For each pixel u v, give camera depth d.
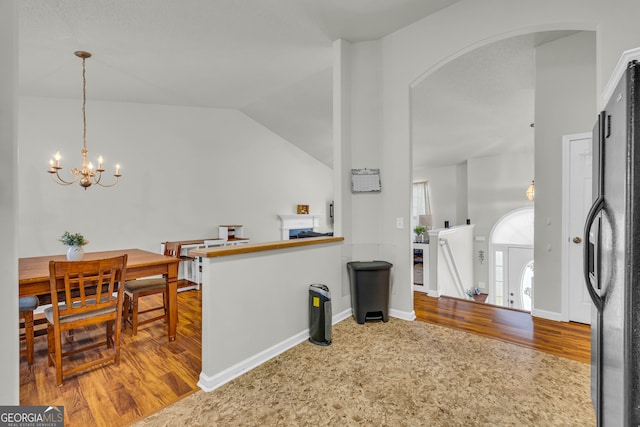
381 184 3.23
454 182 7.63
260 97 4.70
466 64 3.40
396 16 2.83
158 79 3.66
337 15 2.74
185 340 2.75
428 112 4.62
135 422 1.67
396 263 3.17
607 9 2.00
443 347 2.49
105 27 2.50
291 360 2.31
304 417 1.69
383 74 3.20
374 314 3.07
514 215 6.77
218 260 2.03
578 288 2.96
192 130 5.00
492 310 3.42
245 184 5.70
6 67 0.69
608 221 1.18
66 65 3.10
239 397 1.88
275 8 2.52
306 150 6.68
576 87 2.93
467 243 6.55
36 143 3.69
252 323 2.25
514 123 5.02
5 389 0.70
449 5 2.72
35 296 2.35
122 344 2.66
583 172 2.91
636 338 0.95
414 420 1.65
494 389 1.92
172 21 2.51
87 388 1.99
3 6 0.69
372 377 2.06
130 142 4.39
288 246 2.52
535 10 2.31
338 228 3.20
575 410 1.71
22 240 3.61
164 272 2.72
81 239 2.76
